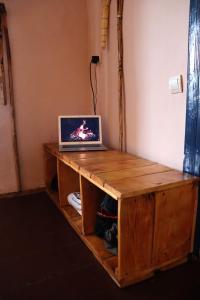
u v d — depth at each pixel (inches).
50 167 98.0
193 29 50.0
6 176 96.3
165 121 62.5
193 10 49.5
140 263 50.0
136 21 68.8
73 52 98.8
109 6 81.0
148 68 66.4
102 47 86.4
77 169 63.2
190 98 52.8
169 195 50.0
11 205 88.2
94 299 46.4
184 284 49.7
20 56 91.0
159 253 51.9
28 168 99.3
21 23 89.3
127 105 77.8
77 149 79.8
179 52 55.8
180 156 58.9
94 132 86.0
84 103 103.9
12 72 90.6
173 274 52.6
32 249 62.2
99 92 96.0
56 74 97.4
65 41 96.8
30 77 93.7
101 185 51.1
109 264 53.5
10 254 60.4
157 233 50.5
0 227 73.0
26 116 95.4
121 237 46.7
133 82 73.5
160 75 62.4
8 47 87.7
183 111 56.6
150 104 67.3
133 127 75.9
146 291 48.1
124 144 81.4
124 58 76.3
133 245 48.3
